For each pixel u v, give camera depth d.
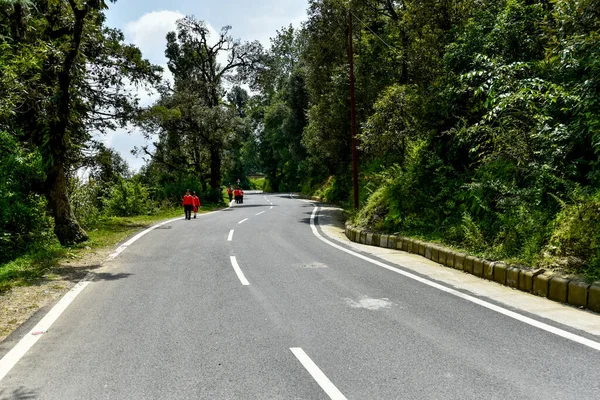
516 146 9.45
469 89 11.75
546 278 6.73
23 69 10.47
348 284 7.77
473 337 5.07
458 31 14.29
